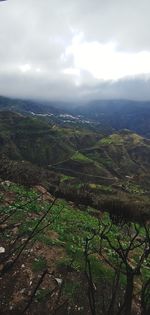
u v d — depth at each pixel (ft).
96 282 42.75
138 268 11.91
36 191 76.54
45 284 41.34
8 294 39.45
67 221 65.05
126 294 11.73
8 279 41.01
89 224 65.98
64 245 50.37
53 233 53.78
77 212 78.69
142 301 11.89
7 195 62.49
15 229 48.14
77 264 45.57
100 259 49.06
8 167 52.54
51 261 45.29
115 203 89.25
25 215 55.21
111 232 61.21
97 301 38.96
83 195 102.78
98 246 53.57
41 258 45.09
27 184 77.56
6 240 45.16
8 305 38.22
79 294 41.16
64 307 38.52
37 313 37.55
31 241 47.42
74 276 43.68
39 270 43.09
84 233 59.72
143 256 12.20
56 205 74.43
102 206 95.30
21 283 40.83
